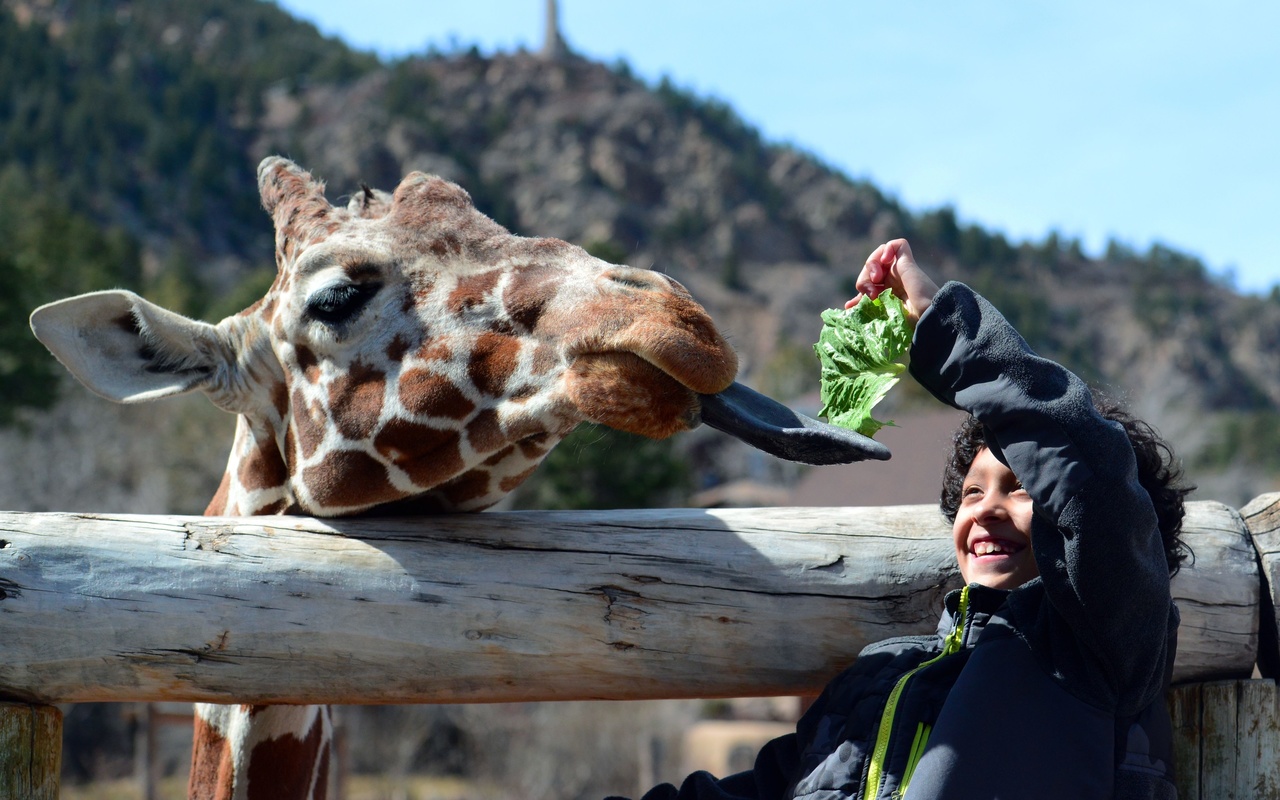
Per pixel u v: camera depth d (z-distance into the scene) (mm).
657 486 21109
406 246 2666
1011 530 2387
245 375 2838
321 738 3168
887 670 2391
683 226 156250
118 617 2400
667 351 2229
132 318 2787
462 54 185875
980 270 166125
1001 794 2072
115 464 28688
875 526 2676
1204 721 2566
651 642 2543
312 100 167750
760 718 26391
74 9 179875
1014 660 2207
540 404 2447
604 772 21391
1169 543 2355
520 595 2510
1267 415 75062
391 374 2584
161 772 23156
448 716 23062
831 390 2385
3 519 2467
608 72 189750
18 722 2367
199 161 131875
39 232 50281
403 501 2703
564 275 2553
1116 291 166875
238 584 2447
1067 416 2088
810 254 163875
